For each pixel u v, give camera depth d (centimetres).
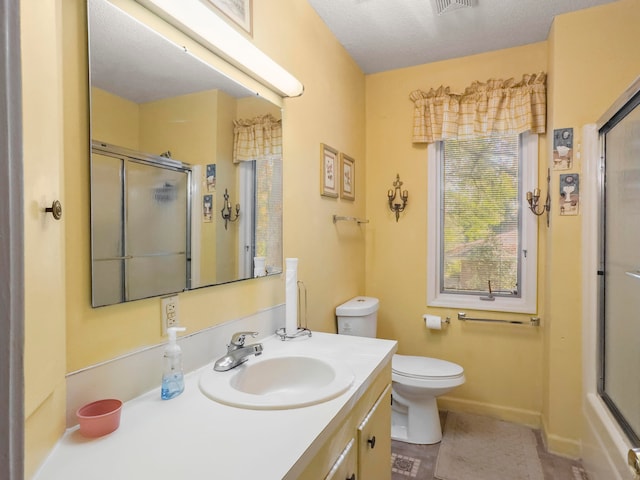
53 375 73
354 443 108
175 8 106
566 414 210
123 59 98
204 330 124
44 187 67
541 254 241
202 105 125
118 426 83
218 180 132
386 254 281
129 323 98
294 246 181
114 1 97
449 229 269
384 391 138
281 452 73
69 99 85
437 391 212
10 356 34
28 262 60
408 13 205
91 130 90
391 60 262
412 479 188
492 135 248
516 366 248
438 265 271
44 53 67
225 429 83
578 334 208
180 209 116
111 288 94
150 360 104
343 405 95
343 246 243
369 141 285
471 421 247
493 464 200
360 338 156
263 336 156
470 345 259
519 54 243
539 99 235
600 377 191
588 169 204
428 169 269
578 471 194
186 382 110
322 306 212
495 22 216
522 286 250
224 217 134
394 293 279
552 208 214
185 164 118
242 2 140
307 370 131
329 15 206
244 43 127
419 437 221
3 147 33
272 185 163
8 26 34
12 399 34
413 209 274
